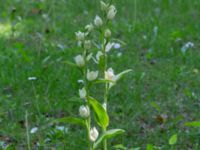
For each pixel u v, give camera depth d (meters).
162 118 5.29
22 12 9.48
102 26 3.65
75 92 5.85
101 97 5.78
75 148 4.65
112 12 3.62
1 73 6.41
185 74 6.55
